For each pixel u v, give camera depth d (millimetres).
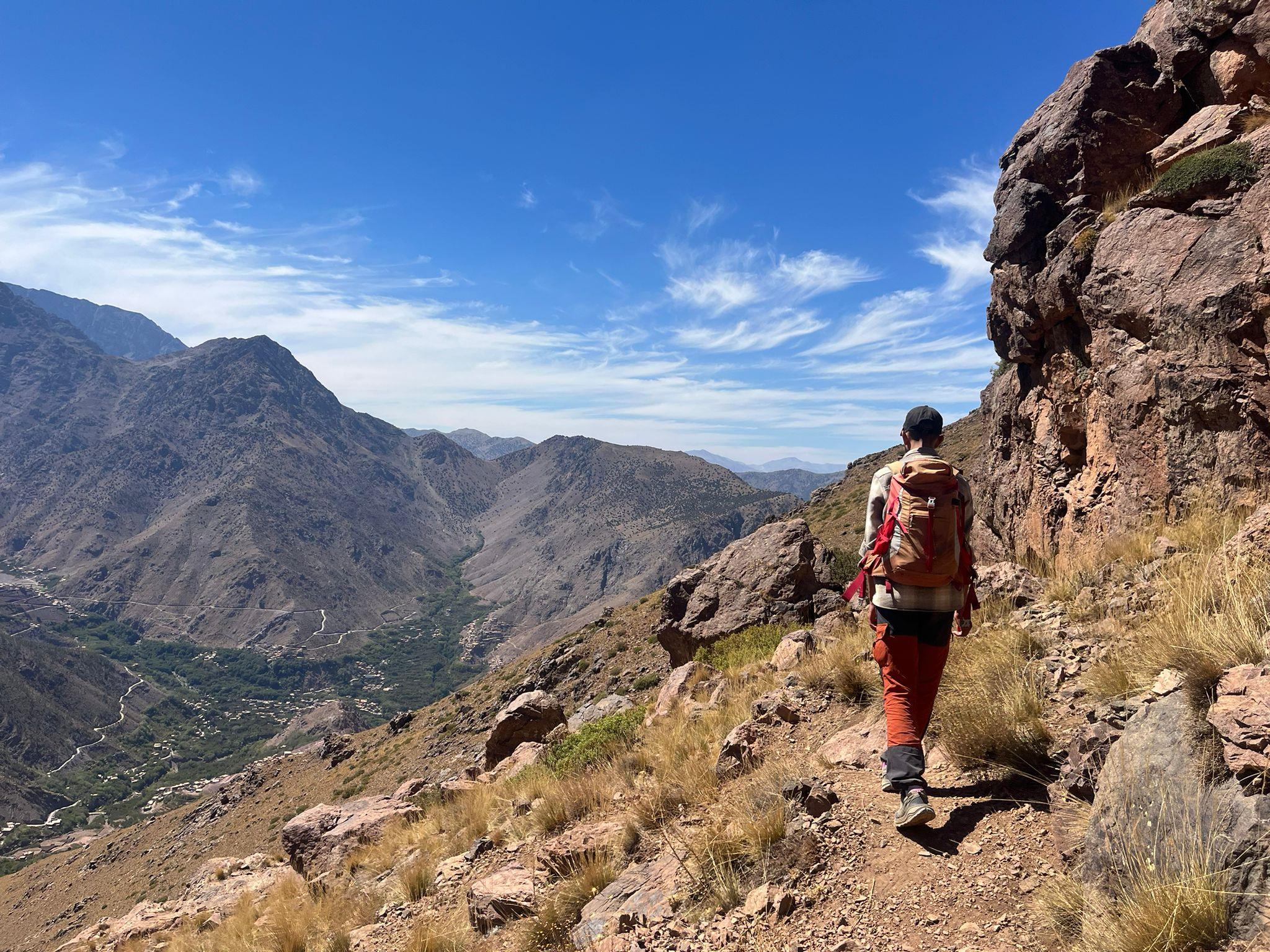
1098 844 2914
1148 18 11625
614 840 5945
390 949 6324
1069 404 10211
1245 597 3768
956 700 4812
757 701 7465
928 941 3041
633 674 43406
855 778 4770
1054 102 11383
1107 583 6215
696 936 3842
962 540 4000
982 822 3705
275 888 11461
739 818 4676
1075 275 9594
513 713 16953
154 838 85062
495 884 6035
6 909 84750
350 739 82500
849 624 10266
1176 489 7598
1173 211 8406
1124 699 3891
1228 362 7184
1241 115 9062
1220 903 2354
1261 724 2619
